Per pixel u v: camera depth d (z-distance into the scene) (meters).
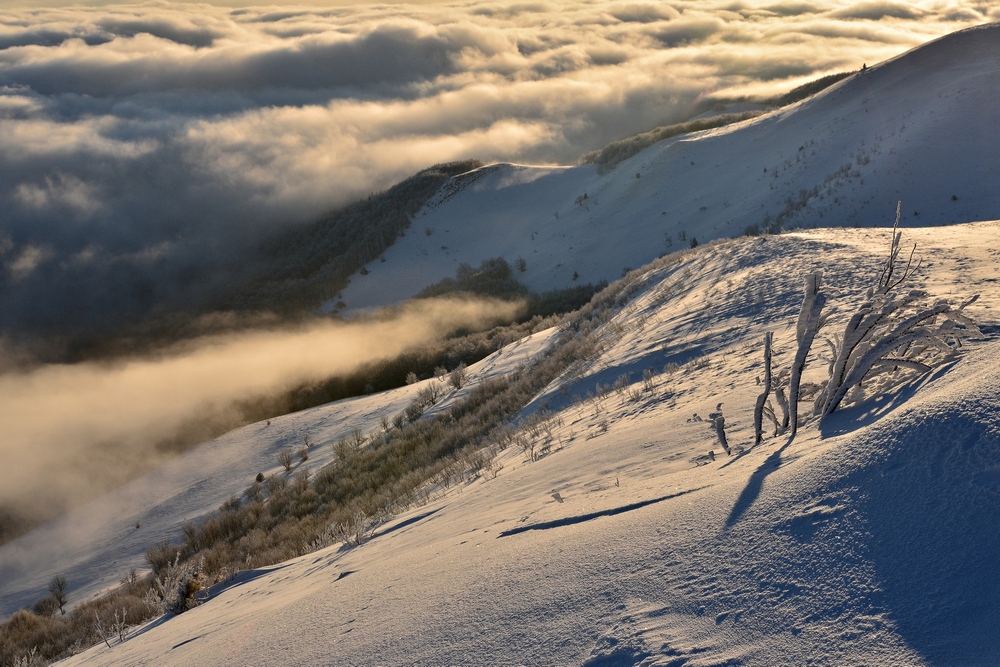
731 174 89.19
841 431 3.54
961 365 3.41
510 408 22.81
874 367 4.46
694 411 7.81
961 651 1.65
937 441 2.43
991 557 1.87
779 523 2.53
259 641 4.22
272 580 9.32
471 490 9.98
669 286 23.73
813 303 4.38
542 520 4.55
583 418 12.23
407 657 2.87
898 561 2.04
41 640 23.16
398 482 22.16
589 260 92.56
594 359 19.06
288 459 44.66
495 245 122.50
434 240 132.12
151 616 12.23
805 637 1.95
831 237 20.98
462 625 2.94
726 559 2.50
